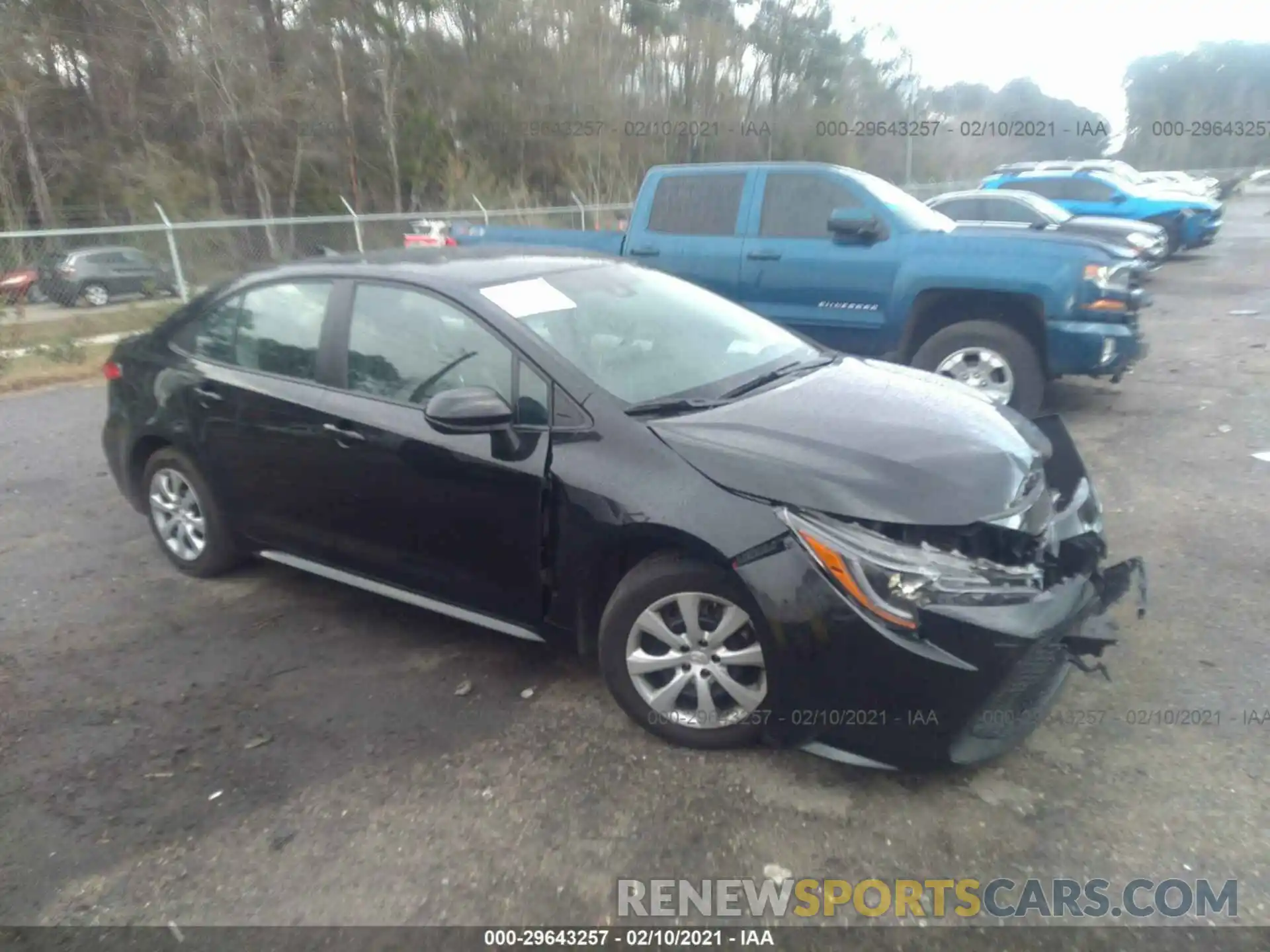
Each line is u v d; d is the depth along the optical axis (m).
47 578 5.25
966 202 14.98
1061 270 7.00
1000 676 3.03
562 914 2.79
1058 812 3.13
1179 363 9.70
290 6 31.73
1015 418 4.05
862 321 7.68
